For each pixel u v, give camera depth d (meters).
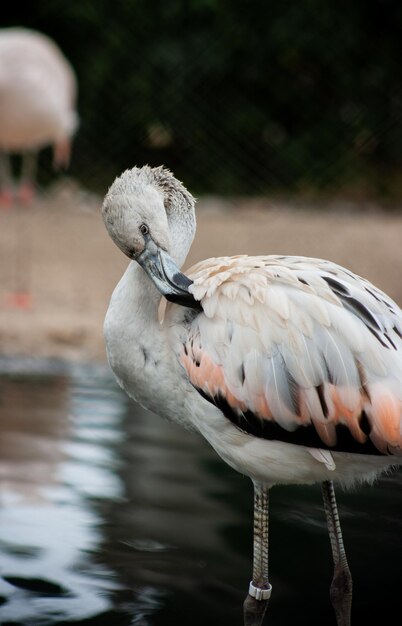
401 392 4.64
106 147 19.95
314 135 20.27
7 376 9.40
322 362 4.74
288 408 4.79
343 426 4.73
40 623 4.90
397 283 13.19
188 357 5.05
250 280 4.96
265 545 5.08
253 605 4.98
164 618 5.00
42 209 18.53
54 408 8.23
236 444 5.05
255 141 20.17
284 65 20.11
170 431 7.71
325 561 5.68
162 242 5.20
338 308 4.79
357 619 5.10
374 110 20.17
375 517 6.23
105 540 5.79
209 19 20.09
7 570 5.43
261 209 19.22
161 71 19.94
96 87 19.89
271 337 4.83
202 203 19.52
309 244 15.65
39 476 6.61
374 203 19.98
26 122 15.35
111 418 7.99
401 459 4.81
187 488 6.53
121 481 6.60
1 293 12.54
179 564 5.55
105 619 4.97
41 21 20.52
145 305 5.21
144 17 20.05
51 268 14.01
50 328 11.12
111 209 5.24
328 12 19.92
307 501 6.54
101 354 10.46
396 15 19.72
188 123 19.98
